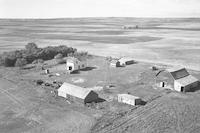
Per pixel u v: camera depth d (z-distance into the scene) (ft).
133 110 135.85
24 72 235.81
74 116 128.16
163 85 182.29
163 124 116.26
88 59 303.89
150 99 154.30
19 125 118.32
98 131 109.91
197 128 111.86
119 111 134.41
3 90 174.91
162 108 137.69
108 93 168.45
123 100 148.77
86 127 114.42
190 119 121.80
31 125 118.11
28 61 288.92
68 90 157.79
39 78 211.61
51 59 310.24
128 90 174.70
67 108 140.05
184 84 170.19
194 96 160.56
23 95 163.63
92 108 140.05
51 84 188.55
